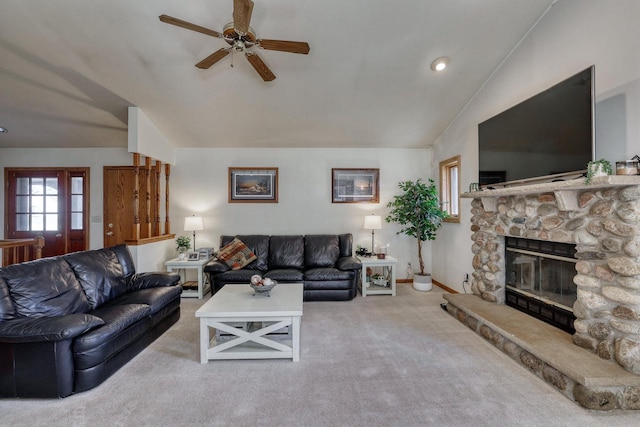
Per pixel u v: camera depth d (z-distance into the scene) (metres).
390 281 4.64
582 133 2.12
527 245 2.92
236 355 2.47
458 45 3.05
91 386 2.06
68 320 2.02
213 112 4.06
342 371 2.31
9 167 5.02
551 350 2.14
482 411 1.84
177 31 2.82
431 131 4.64
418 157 5.20
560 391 2.01
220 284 4.08
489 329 2.78
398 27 2.82
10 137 4.67
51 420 1.78
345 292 4.08
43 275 2.41
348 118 4.25
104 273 2.96
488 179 3.16
